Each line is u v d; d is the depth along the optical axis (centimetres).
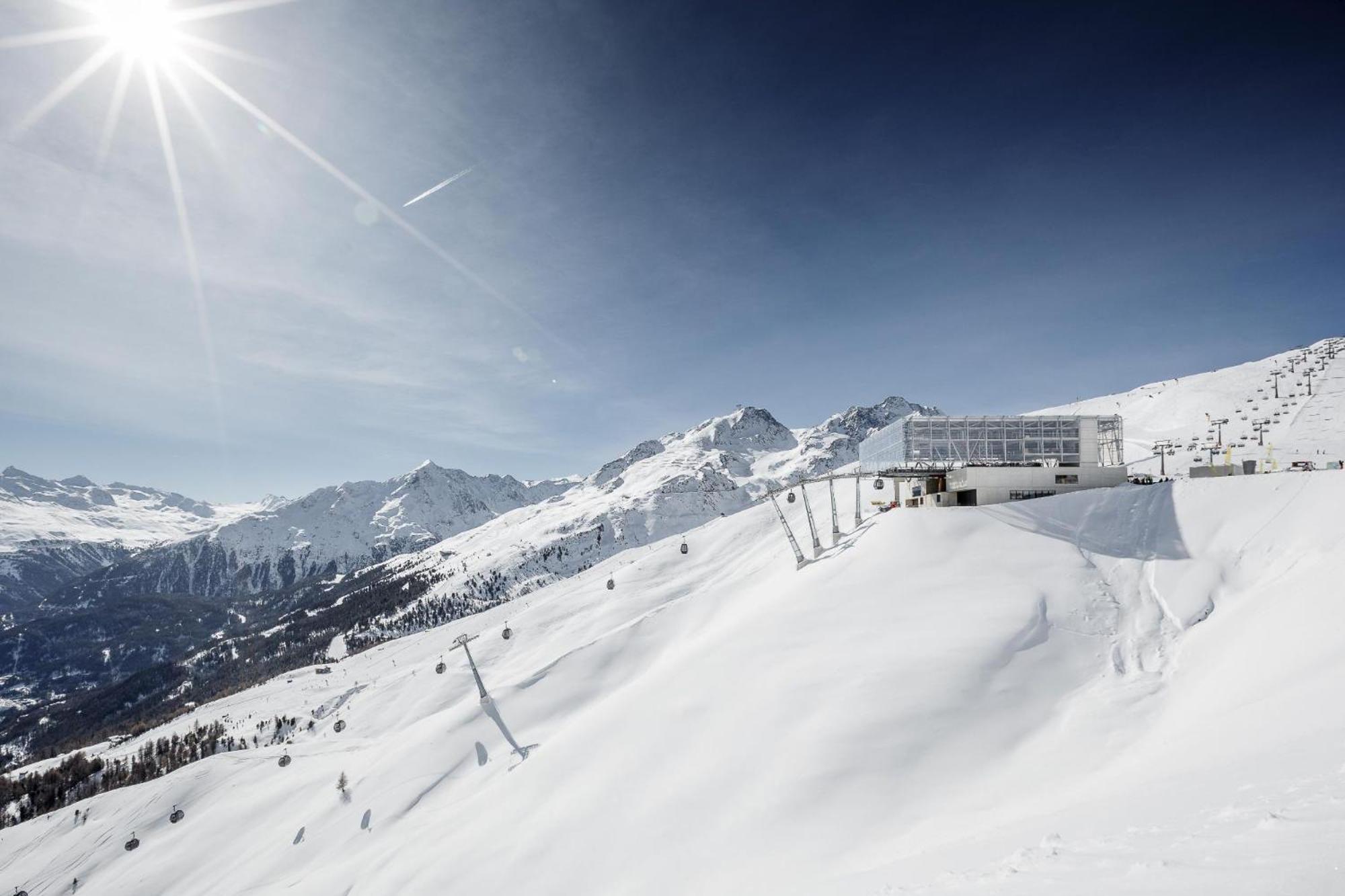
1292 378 16600
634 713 3541
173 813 9094
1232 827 800
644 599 9219
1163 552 3531
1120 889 681
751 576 6431
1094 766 2067
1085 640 2941
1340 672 1720
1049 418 5312
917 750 2383
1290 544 3150
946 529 4178
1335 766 972
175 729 19325
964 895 932
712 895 2022
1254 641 2444
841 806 2223
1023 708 2534
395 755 5731
